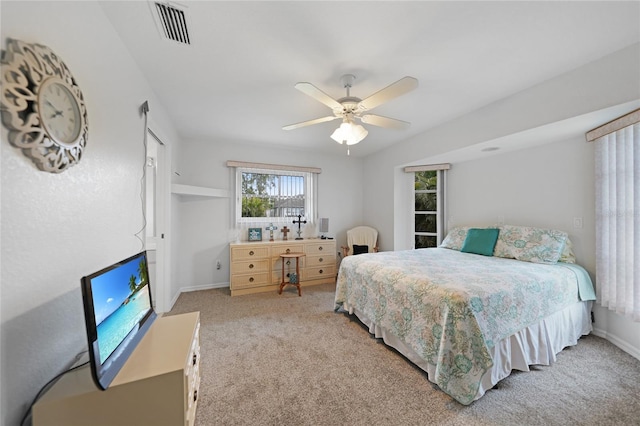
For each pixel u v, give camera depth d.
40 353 0.92
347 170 5.00
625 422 1.40
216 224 4.02
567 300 2.15
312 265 4.20
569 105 2.03
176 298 3.47
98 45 1.34
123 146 1.64
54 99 0.96
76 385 0.93
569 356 2.04
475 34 1.60
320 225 4.51
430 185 4.16
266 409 1.51
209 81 2.18
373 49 1.75
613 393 1.62
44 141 0.90
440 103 2.61
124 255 1.64
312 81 2.17
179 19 1.47
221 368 1.91
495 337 1.64
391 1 1.35
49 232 0.96
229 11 1.42
